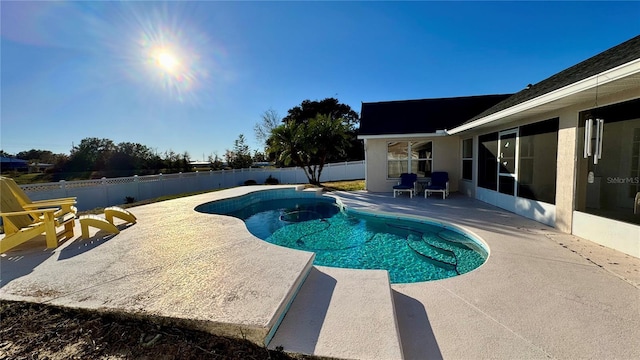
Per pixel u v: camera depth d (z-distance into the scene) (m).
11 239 4.43
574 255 4.34
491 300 3.03
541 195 6.43
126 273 3.54
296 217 9.60
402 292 3.28
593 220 4.94
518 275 3.66
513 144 7.55
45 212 4.68
